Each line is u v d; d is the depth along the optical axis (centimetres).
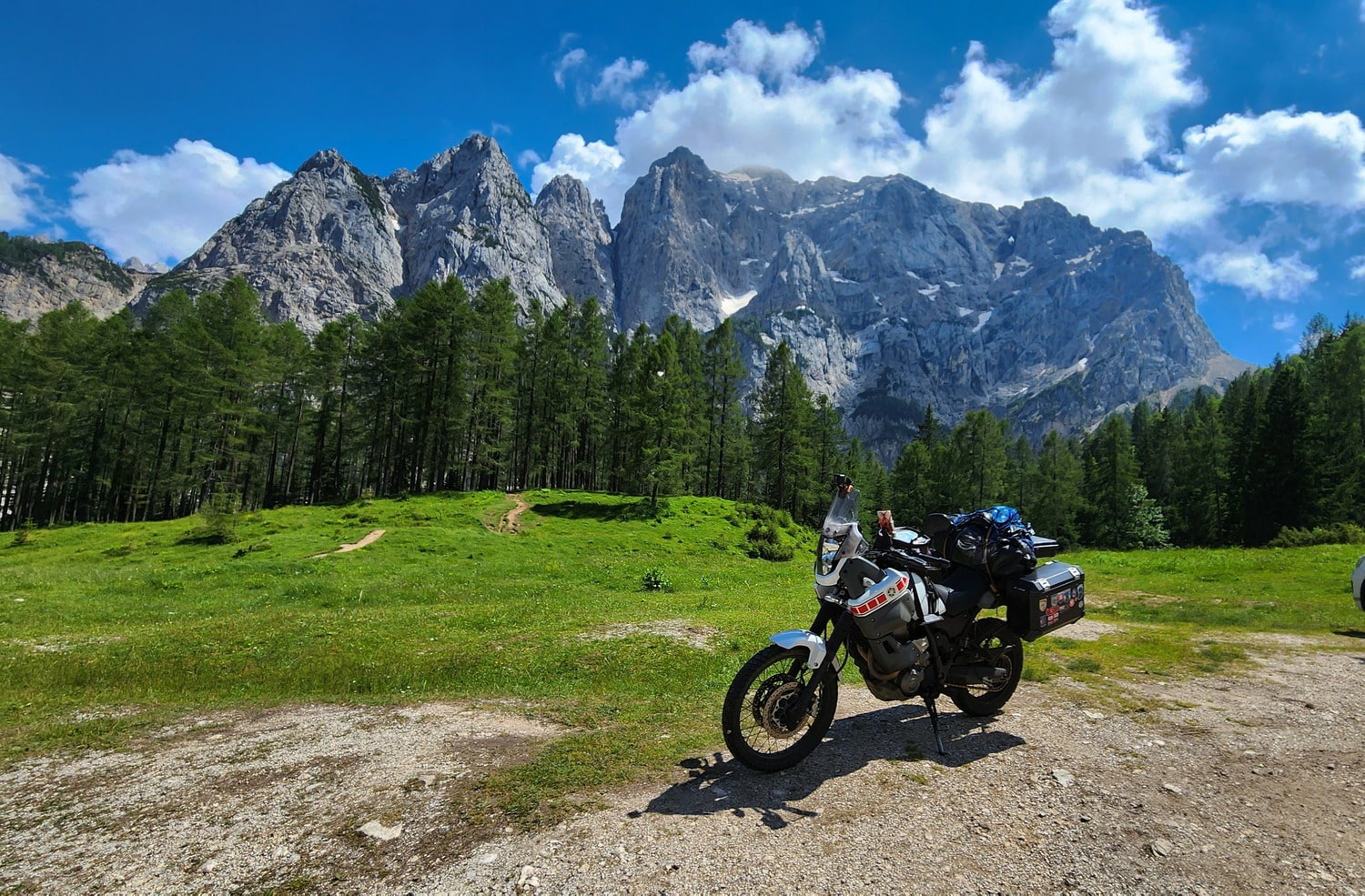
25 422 5803
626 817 393
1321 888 322
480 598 1884
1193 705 632
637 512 4934
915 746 518
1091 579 1927
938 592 532
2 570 2539
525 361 7219
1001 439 7644
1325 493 4928
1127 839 371
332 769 488
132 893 326
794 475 6875
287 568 2472
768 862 342
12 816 424
